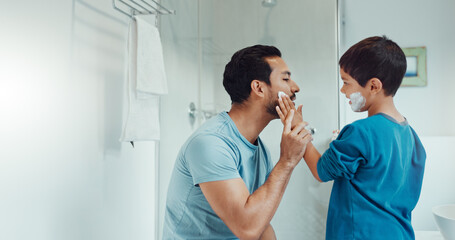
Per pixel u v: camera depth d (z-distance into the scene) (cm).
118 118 148
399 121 102
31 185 105
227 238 112
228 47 169
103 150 138
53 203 113
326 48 159
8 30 96
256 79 106
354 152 97
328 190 157
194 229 112
